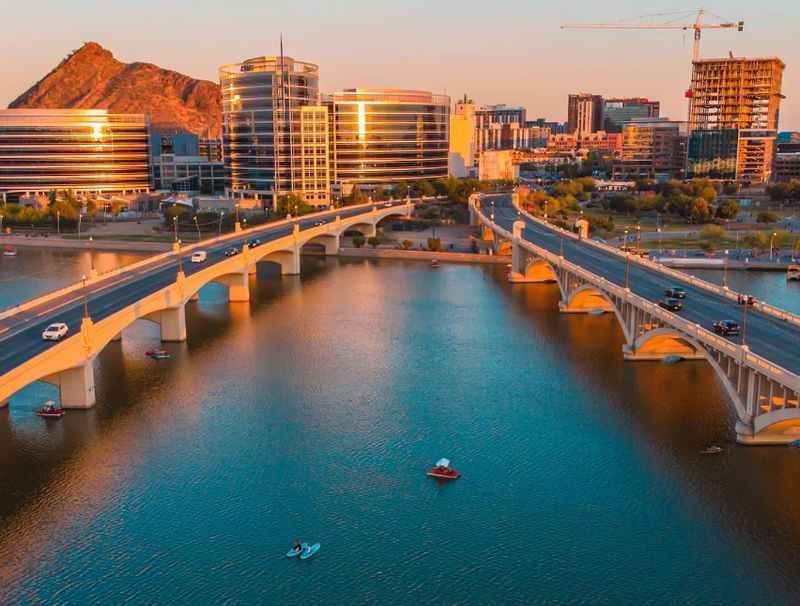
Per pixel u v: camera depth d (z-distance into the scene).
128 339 172.25
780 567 89.50
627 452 115.38
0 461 112.81
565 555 92.19
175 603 84.56
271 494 105.12
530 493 105.00
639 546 93.50
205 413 130.38
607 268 192.25
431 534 96.44
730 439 118.38
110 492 105.00
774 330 130.50
